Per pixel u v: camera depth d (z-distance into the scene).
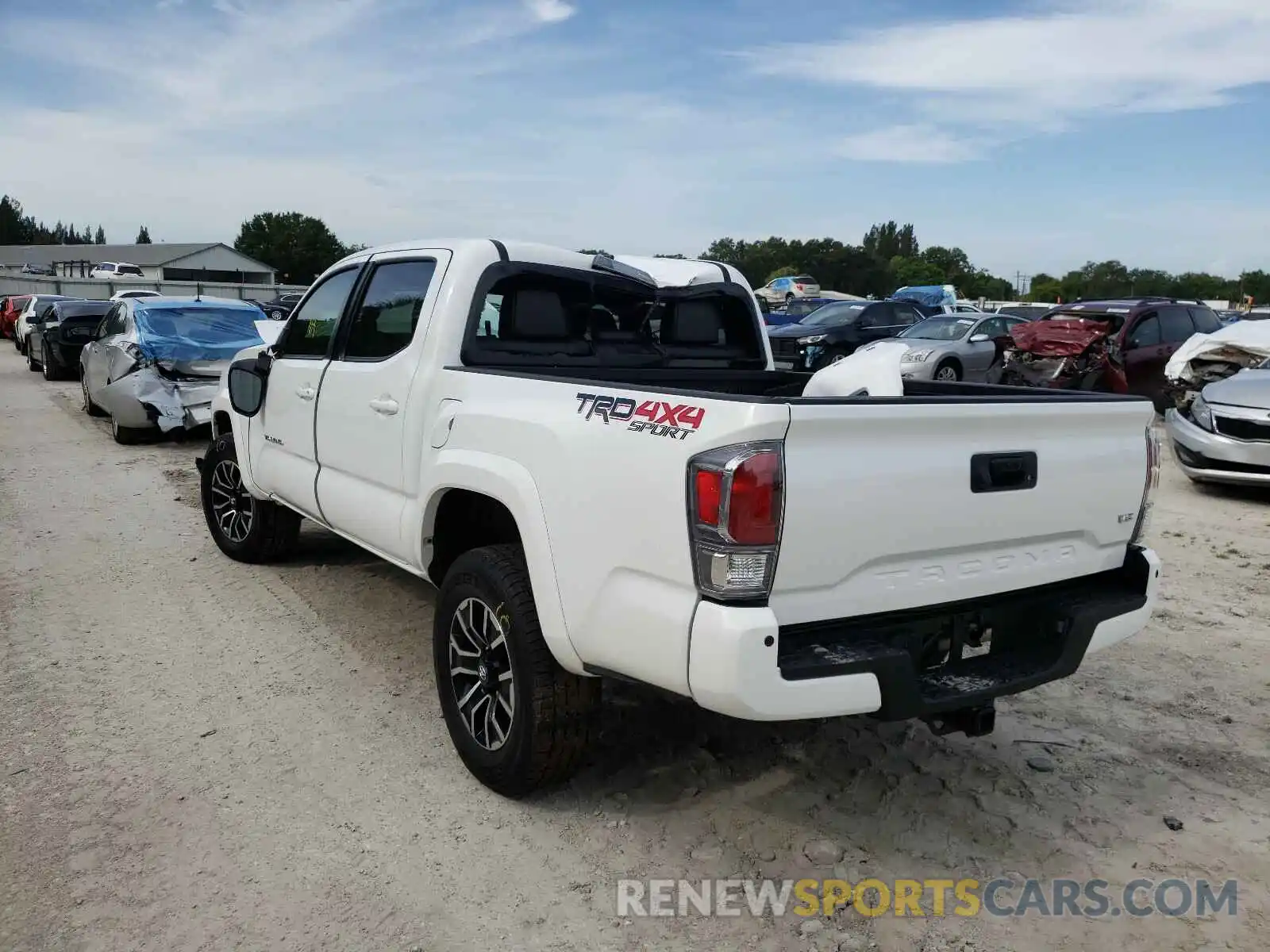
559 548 2.93
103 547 6.42
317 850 3.01
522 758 3.14
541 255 4.03
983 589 2.97
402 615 5.14
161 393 10.37
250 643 4.71
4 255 86.50
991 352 15.67
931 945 2.64
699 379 4.53
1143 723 4.02
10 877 2.84
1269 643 4.97
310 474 4.67
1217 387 8.69
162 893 2.78
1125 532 3.33
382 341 4.17
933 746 3.77
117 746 3.65
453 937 2.63
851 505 2.59
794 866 2.98
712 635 2.46
